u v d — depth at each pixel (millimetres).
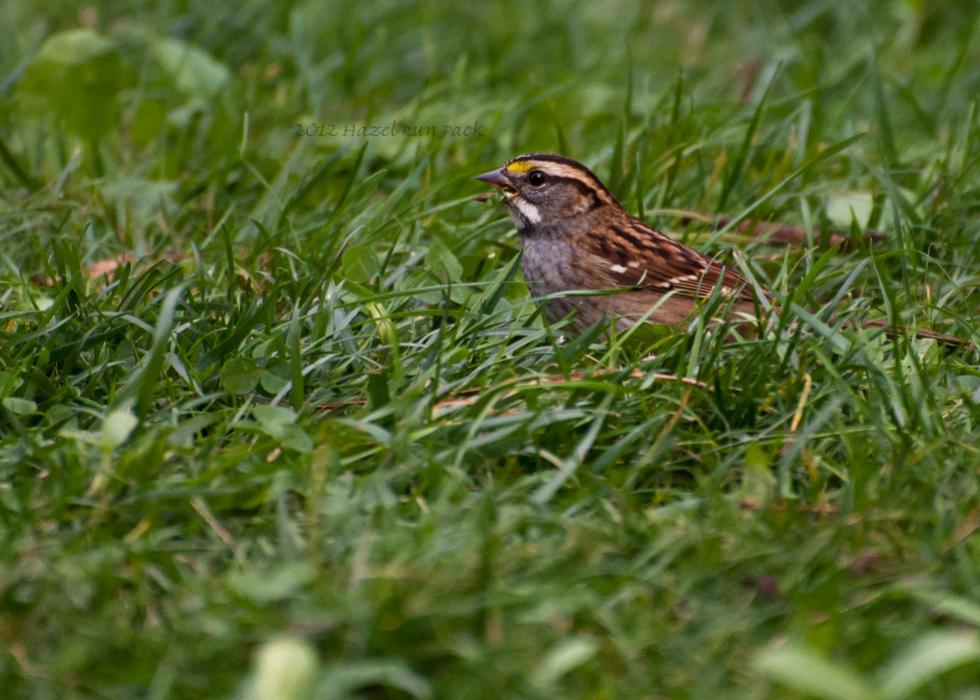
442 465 8141
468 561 7188
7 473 8188
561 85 15367
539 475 8281
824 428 8883
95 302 10297
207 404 9227
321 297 10352
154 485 7957
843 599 7207
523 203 11914
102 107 14547
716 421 9109
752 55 17672
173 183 13234
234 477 8047
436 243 11242
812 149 13922
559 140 13586
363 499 7930
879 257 10422
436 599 6938
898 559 7555
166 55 15617
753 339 10328
